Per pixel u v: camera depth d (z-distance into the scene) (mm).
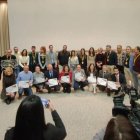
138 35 10203
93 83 7469
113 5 10062
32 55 8438
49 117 5215
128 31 10172
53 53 8695
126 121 923
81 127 4695
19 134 1499
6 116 5410
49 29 10148
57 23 10125
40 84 7496
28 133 1491
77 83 7688
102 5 10047
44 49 8500
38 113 1519
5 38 11312
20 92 6887
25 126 1489
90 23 10117
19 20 10125
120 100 2742
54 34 10172
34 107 1507
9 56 7996
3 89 6613
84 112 5562
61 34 10172
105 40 10195
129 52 8102
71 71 7812
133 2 10055
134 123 1933
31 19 10117
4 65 7867
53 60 8578
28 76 7195
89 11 10070
